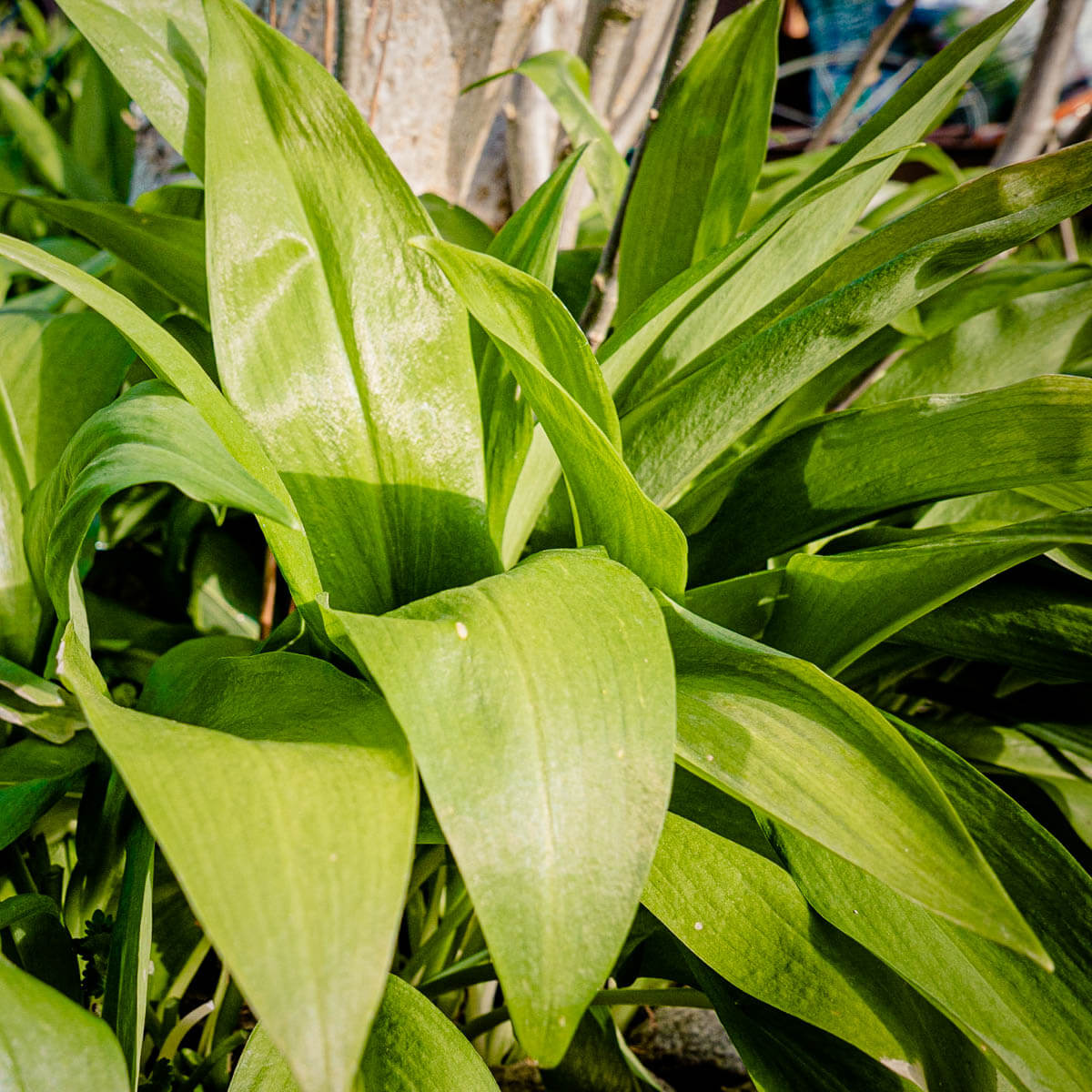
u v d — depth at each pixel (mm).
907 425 325
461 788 199
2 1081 196
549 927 192
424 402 312
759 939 273
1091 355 428
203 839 186
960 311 480
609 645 226
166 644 447
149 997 370
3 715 287
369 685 252
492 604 232
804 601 309
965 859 213
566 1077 347
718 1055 467
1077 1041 245
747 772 233
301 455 297
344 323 305
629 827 203
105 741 198
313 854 190
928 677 439
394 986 282
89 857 310
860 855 215
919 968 253
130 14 362
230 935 177
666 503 376
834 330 304
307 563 263
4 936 281
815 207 342
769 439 359
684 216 431
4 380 363
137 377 461
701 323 365
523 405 334
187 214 501
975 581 273
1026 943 200
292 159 304
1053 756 368
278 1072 258
